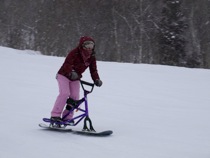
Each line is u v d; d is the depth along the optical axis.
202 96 10.27
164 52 35.38
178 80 13.04
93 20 39.78
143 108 8.39
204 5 38.69
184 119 7.37
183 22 35.59
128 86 11.40
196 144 5.48
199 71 15.30
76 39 39.72
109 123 6.85
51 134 5.87
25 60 16.06
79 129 6.27
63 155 4.75
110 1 39.22
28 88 10.27
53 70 13.98
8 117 6.98
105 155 4.80
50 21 40.00
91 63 6.05
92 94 9.97
